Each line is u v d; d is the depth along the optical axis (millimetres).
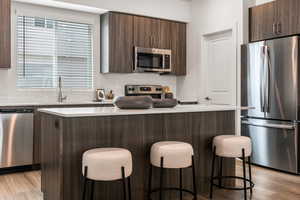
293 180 3402
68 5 4297
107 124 2350
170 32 5215
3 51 3758
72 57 4633
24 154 3705
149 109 2551
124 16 4676
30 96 4285
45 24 4387
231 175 3188
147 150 2578
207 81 5145
